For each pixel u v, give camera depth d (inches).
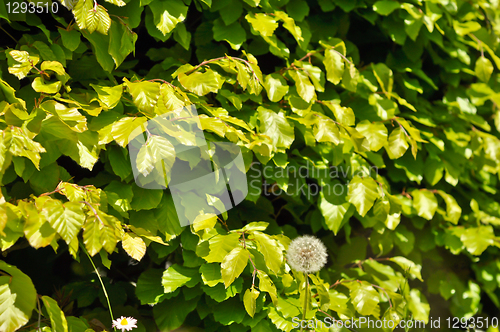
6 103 42.1
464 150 82.0
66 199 49.1
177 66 63.6
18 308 40.4
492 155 81.4
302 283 56.1
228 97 57.2
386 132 65.0
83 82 58.9
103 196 46.9
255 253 58.7
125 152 51.9
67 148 46.1
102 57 52.0
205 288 55.6
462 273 91.1
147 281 61.8
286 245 56.4
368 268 74.8
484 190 98.3
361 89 72.6
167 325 58.3
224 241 52.9
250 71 55.6
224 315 56.6
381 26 79.6
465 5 87.0
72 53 56.7
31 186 47.4
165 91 46.9
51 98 49.4
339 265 76.8
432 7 73.6
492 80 91.4
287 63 63.7
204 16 71.0
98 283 72.0
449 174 78.2
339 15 78.0
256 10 64.2
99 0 53.1
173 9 54.3
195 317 66.3
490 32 88.8
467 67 89.4
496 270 87.7
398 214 68.1
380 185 65.9
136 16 53.9
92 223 40.9
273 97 59.2
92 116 50.9
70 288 69.9
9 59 45.3
